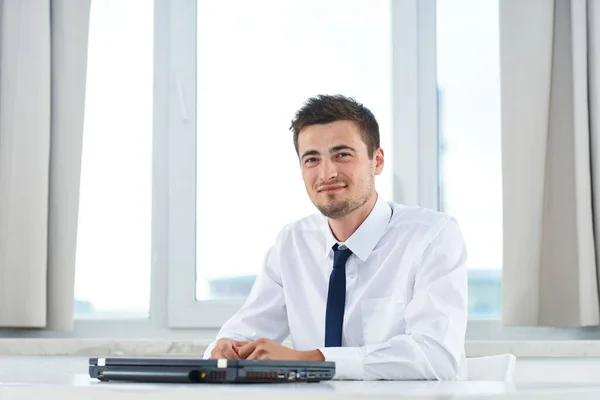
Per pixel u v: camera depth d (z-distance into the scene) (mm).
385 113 2699
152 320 2709
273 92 2738
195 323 2666
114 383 1135
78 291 2748
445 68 2686
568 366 2371
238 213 2717
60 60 2656
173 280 2693
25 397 1043
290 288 1975
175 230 2709
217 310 2658
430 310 1719
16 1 2662
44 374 1515
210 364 1127
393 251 1875
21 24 2646
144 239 2758
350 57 2723
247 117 2740
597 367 2365
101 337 2709
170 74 2750
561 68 2516
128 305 2740
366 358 1454
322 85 2725
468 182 2639
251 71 2752
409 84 2672
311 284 1960
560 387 1062
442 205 2648
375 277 1869
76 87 2641
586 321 2398
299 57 2738
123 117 2789
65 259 2598
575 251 2439
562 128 2496
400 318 1844
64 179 2621
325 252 1961
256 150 2729
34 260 2564
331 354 1443
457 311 1729
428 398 922
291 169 2711
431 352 1555
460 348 1640
